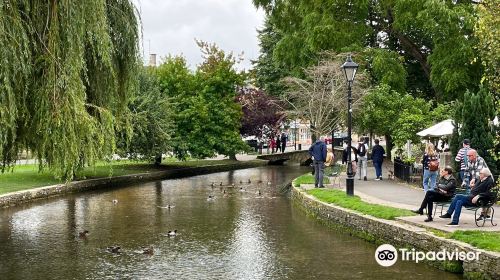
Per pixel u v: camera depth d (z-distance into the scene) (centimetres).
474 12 2959
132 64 1363
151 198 2498
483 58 1538
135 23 1371
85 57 1272
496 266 979
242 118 5056
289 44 3656
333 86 2989
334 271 1154
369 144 4450
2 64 1034
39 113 1121
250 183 3247
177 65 4406
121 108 1381
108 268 1212
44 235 1597
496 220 1340
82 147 1180
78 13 1152
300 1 3591
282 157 5312
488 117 1959
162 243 1477
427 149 1972
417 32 3500
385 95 2788
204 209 2130
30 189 2422
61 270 1197
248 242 1474
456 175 1983
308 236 1550
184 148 4169
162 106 3719
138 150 3631
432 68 3106
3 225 1764
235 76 4609
